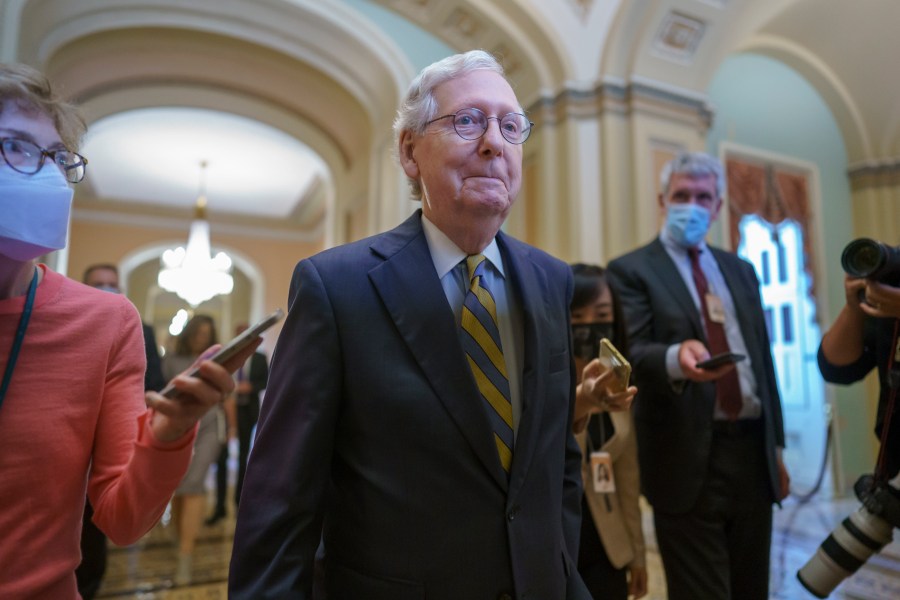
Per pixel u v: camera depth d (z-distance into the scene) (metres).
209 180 9.70
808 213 6.23
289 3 5.11
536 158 5.01
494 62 1.09
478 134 1.01
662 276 2.01
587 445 1.65
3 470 0.85
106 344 1.00
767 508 1.81
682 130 4.87
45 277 0.99
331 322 0.95
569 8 4.91
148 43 5.76
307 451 0.90
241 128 7.70
